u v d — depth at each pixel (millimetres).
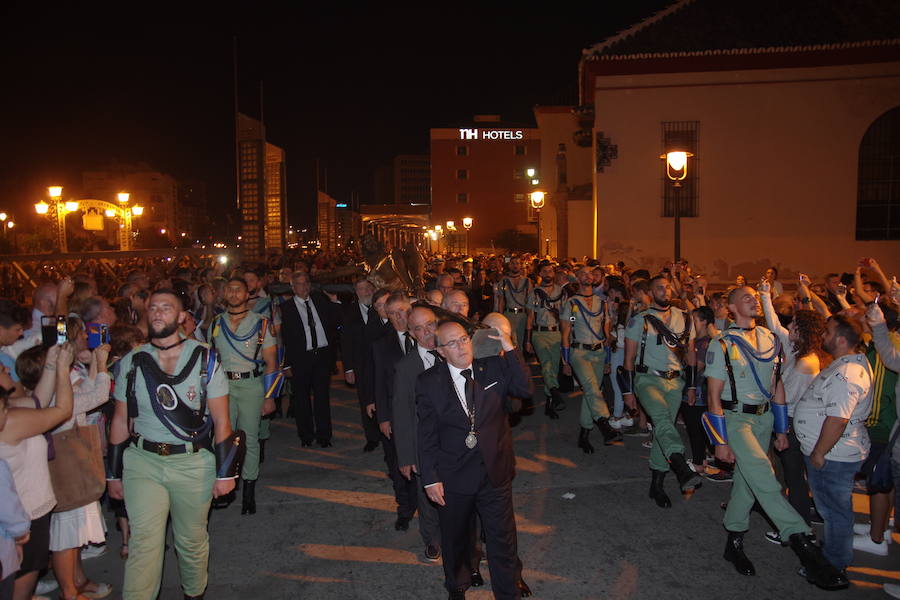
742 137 18938
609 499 6246
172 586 4844
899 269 18656
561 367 10758
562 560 5039
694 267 19188
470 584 4379
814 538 4645
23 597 3949
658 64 19031
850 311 6328
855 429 4457
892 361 4648
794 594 4520
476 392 4109
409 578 4836
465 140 71250
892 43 17922
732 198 19016
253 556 5199
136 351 4074
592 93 22906
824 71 18625
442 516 4203
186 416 4004
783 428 4949
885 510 5035
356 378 7789
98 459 4586
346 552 5262
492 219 71188
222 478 4113
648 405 6211
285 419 9516
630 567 4926
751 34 18859
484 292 14836
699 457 6855
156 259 19703
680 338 6359
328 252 26875
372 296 7184
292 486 6750
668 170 12531
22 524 3311
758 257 19016
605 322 7996
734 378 4902
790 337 5109
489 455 4074
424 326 4602
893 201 18703
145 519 3932
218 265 11297
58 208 23969
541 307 9281
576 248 25422
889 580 4695
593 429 8625
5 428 3527
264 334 6188
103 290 17484
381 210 66250
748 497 4891
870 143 18750
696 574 4812
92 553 5309
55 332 3955
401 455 4785
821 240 18875
